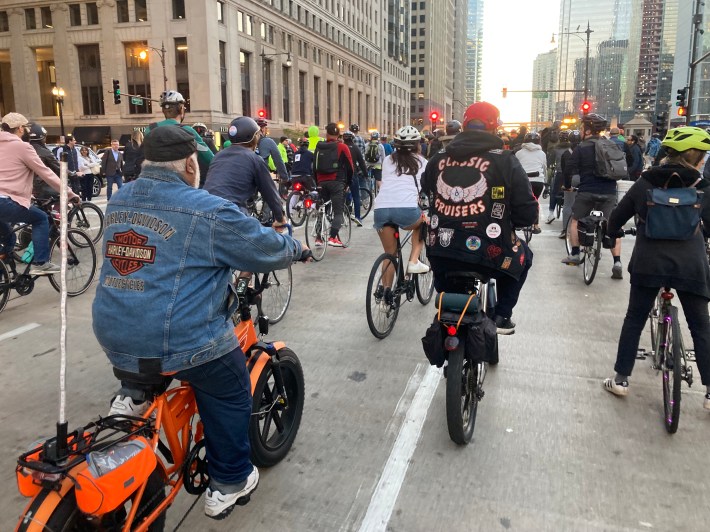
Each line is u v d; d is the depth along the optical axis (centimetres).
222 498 254
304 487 304
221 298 234
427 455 335
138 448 205
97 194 1891
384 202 534
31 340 521
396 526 274
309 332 543
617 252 744
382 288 531
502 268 333
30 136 674
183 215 218
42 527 184
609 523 276
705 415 383
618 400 405
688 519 279
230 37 5128
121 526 211
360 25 8675
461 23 19338
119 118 5138
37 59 5438
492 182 324
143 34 4916
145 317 215
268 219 568
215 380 239
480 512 284
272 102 5994
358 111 8806
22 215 572
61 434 195
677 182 356
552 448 343
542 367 462
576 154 742
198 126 786
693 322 375
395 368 460
